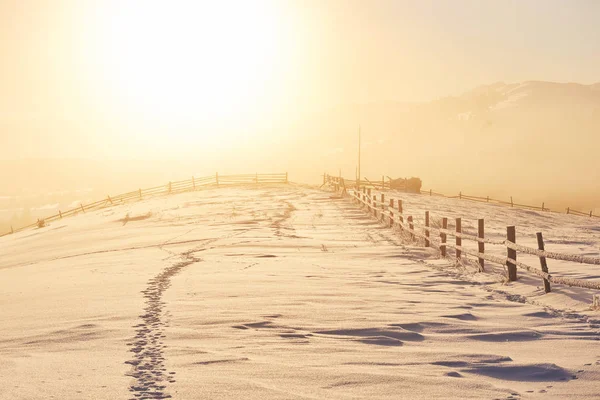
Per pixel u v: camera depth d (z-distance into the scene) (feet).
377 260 67.36
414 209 148.56
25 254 115.14
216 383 20.86
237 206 164.14
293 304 38.24
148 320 33.40
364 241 88.63
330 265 62.75
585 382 21.34
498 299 41.55
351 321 32.53
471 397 19.53
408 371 22.65
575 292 39.86
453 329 31.01
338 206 155.43
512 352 26.25
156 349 26.45
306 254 75.05
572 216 172.96
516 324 32.50
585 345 27.48
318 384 20.85
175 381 21.17
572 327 31.48
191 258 73.20
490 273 53.67
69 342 28.96
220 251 80.69
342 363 23.85
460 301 39.96
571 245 80.23
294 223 121.90
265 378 21.59
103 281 54.03
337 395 19.60
